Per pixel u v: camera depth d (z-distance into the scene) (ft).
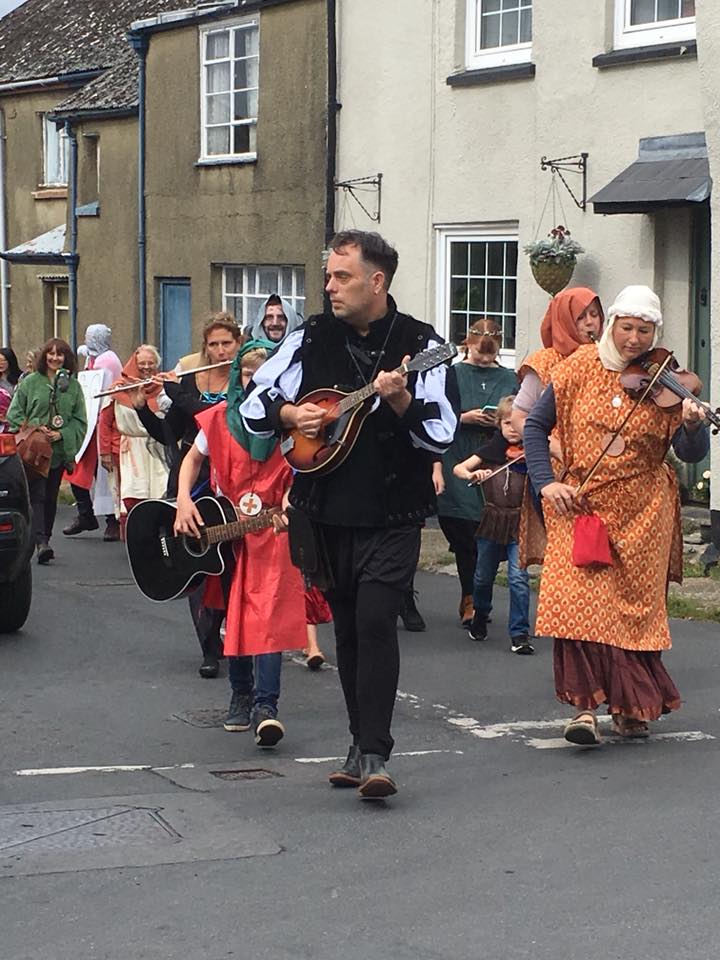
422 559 43.65
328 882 17.53
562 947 15.57
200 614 29.19
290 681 29.19
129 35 70.85
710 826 19.51
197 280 68.64
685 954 15.39
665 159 44.09
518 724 25.52
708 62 39.40
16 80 89.56
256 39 64.18
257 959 15.34
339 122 58.13
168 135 69.82
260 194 63.77
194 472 24.85
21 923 16.33
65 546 47.55
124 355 75.77
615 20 46.01
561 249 46.50
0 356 50.88
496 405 33.40
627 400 23.15
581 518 23.25
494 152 50.80
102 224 76.59
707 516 43.24
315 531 20.76
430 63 53.21
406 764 22.90
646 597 23.50
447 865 18.10
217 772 22.77
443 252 53.67
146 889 17.34
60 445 44.06
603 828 19.47
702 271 44.04
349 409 20.16
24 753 23.90
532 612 35.55
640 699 23.36
